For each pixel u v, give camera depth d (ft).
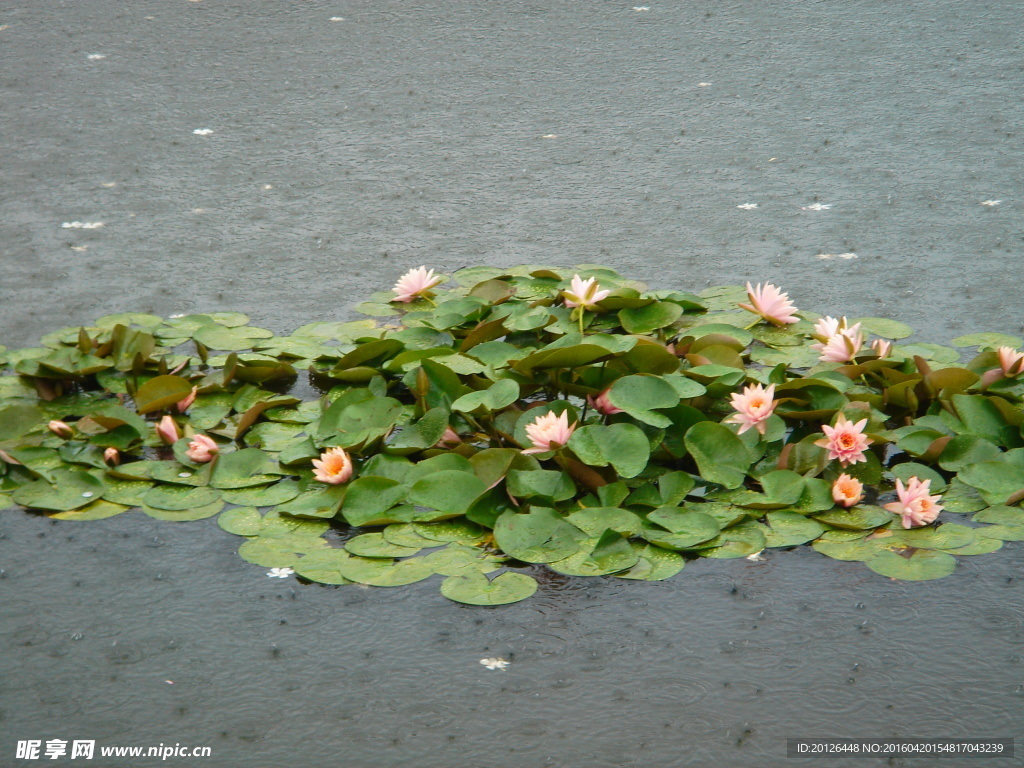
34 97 17.04
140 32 19.99
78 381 9.73
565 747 5.78
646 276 11.71
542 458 8.07
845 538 7.43
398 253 12.41
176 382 9.16
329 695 6.17
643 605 6.88
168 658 6.47
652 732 5.88
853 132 15.57
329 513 7.66
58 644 6.59
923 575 7.04
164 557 7.41
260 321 10.85
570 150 15.26
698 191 13.94
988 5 20.89
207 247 12.57
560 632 6.65
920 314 10.75
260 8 21.31
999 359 8.94
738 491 7.89
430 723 5.96
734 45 19.16
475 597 6.88
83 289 11.52
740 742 5.81
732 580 7.11
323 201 13.82
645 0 21.67
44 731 5.92
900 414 8.99
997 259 11.88
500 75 18.02
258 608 6.90
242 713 6.05
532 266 11.96
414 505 7.87
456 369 8.88
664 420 8.02
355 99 17.12
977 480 7.89
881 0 21.38
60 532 7.68
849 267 11.82
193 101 16.99
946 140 15.20
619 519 7.52
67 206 13.58
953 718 5.96
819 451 8.06
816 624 6.70
